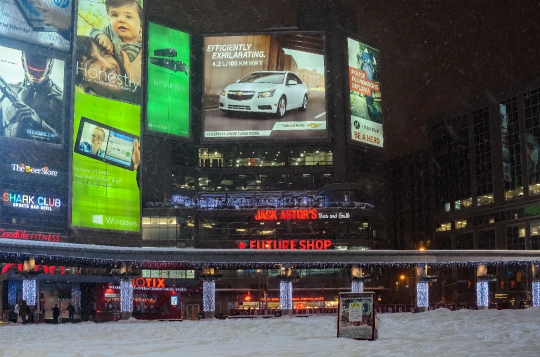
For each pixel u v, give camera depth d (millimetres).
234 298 121250
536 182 132250
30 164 108312
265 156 140750
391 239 174500
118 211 115750
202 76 137250
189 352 17531
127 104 119750
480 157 147250
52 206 109875
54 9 111062
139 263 72062
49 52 109438
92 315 92125
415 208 169000
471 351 15742
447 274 145875
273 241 126438
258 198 133875
